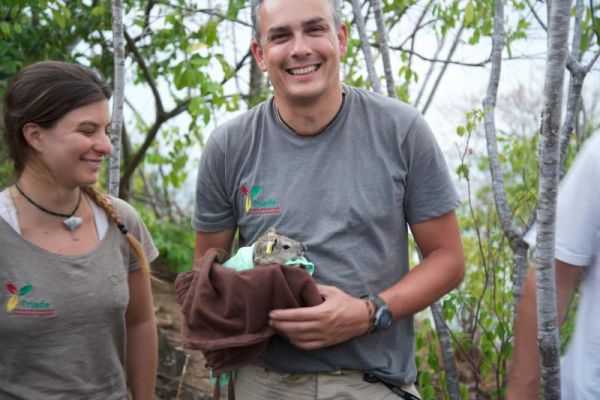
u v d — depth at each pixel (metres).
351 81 4.37
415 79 4.36
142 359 2.36
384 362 2.19
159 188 7.34
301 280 2.04
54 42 4.80
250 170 2.29
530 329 1.96
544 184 1.84
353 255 2.15
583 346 1.86
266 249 2.10
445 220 2.25
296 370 2.17
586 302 1.87
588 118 4.34
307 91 2.12
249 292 2.04
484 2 4.04
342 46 2.31
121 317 2.13
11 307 1.92
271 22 2.14
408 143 2.20
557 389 1.89
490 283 3.68
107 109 2.02
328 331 2.03
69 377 2.00
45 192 2.00
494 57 3.17
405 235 2.29
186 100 5.38
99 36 5.12
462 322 3.64
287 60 2.14
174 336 4.50
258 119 2.31
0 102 4.06
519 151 3.93
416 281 2.20
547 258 1.85
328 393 2.15
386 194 2.17
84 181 1.99
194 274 2.21
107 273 2.07
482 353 3.42
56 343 1.97
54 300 1.95
